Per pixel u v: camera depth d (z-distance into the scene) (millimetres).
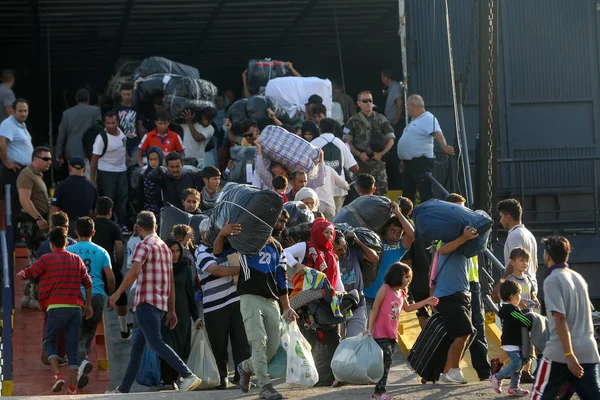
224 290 14828
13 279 19938
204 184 20469
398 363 17188
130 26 31172
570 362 10727
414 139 22688
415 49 26297
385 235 15930
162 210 17484
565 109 26672
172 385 15820
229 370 17266
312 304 13766
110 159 23328
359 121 23859
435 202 14172
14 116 22875
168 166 19938
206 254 14688
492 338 17500
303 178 18438
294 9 29703
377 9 30172
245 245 12867
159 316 14742
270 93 25516
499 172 26531
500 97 26562
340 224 15164
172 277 15109
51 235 15656
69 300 15508
